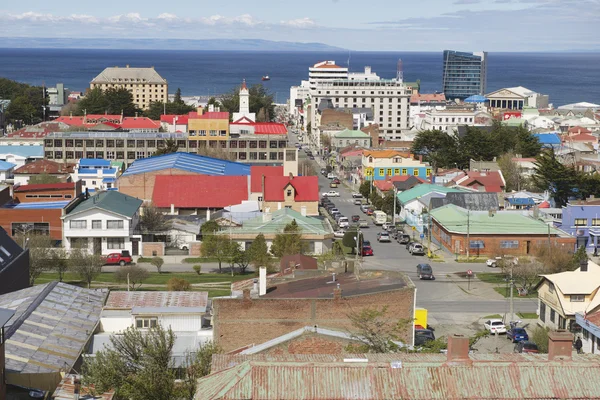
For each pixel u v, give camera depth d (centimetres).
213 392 5981
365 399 5894
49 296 10181
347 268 10675
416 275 16075
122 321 9631
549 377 6047
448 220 18662
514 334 11825
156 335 8475
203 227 18538
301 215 19400
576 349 11012
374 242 19462
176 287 14088
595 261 17725
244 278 15900
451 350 6181
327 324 9125
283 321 9131
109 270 16812
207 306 10188
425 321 11631
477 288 15100
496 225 18138
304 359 6322
